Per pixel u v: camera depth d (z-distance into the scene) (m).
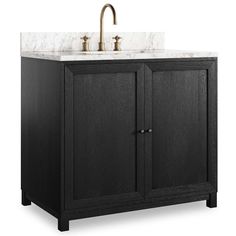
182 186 4.64
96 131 4.31
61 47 4.85
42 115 4.43
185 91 4.59
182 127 4.61
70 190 4.25
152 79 4.46
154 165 4.53
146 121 4.46
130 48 5.10
